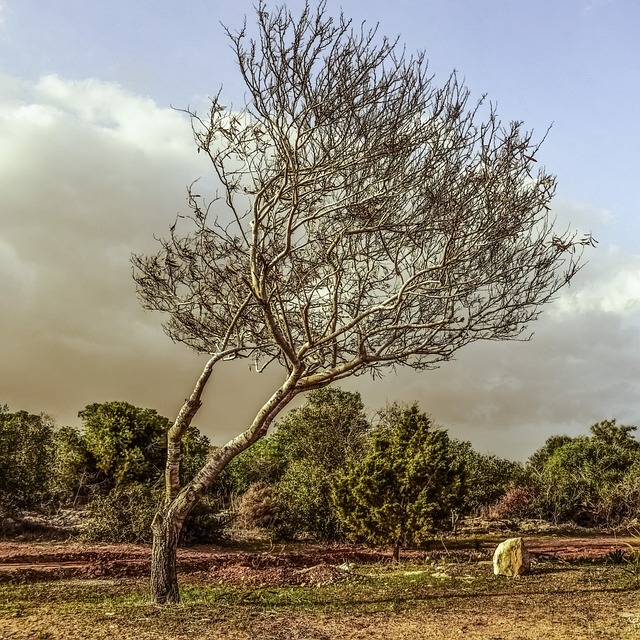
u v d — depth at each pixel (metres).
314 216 9.98
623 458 33.09
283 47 9.36
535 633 8.78
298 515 21.25
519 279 10.98
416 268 10.85
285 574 14.08
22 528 19.59
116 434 24.95
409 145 9.79
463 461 18.27
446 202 9.91
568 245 10.30
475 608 10.45
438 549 19.25
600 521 27.39
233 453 10.84
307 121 9.57
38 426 28.67
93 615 9.46
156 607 10.05
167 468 10.88
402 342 11.86
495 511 27.45
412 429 18.83
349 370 11.31
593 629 8.97
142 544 18.64
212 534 19.53
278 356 12.28
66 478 24.52
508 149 10.00
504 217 10.01
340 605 10.71
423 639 8.46
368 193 10.23
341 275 10.80
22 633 8.30
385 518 17.09
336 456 29.02
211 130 10.02
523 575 14.06
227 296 11.78
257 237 10.14
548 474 29.25
